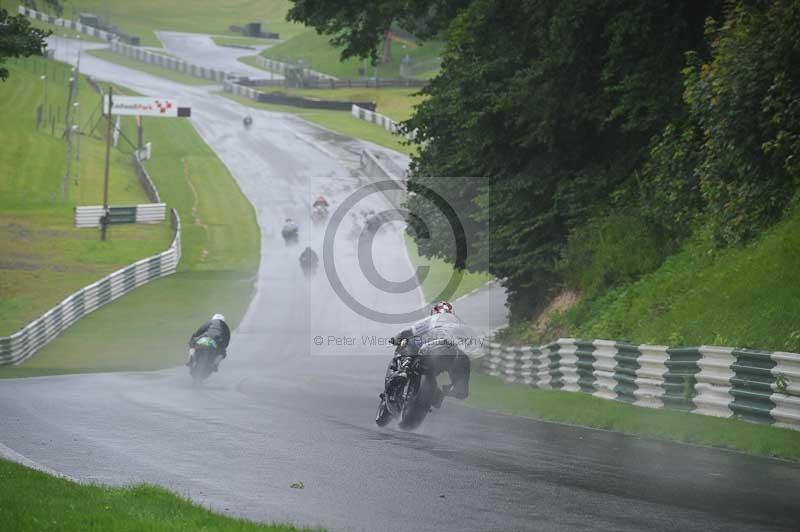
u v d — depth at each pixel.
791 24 66.88
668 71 87.56
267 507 30.95
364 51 143.50
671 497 32.38
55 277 180.50
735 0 78.00
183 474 36.50
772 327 57.16
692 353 55.34
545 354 80.88
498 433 50.69
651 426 50.31
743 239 72.56
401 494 33.03
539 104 94.31
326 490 33.75
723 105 71.88
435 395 51.91
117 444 43.19
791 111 66.62
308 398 71.81
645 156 94.56
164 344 135.00
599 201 96.75
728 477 36.25
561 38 89.44
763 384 48.25
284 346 129.75
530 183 99.00
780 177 71.56
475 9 100.06
